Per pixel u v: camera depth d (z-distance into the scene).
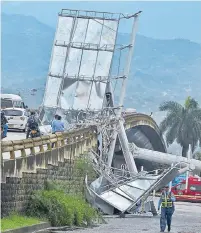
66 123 95.88
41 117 97.62
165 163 119.38
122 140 95.81
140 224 67.19
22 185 54.06
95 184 76.81
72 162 69.81
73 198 64.12
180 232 61.53
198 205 116.56
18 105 110.25
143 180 79.19
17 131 96.94
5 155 59.28
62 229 55.34
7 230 44.84
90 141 80.38
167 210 60.81
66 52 96.75
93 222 63.53
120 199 76.69
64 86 96.56
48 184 60.03
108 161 89.00
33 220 52.81
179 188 128.38
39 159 58.16
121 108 92.62
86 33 96.19
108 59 94.50
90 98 94.88
